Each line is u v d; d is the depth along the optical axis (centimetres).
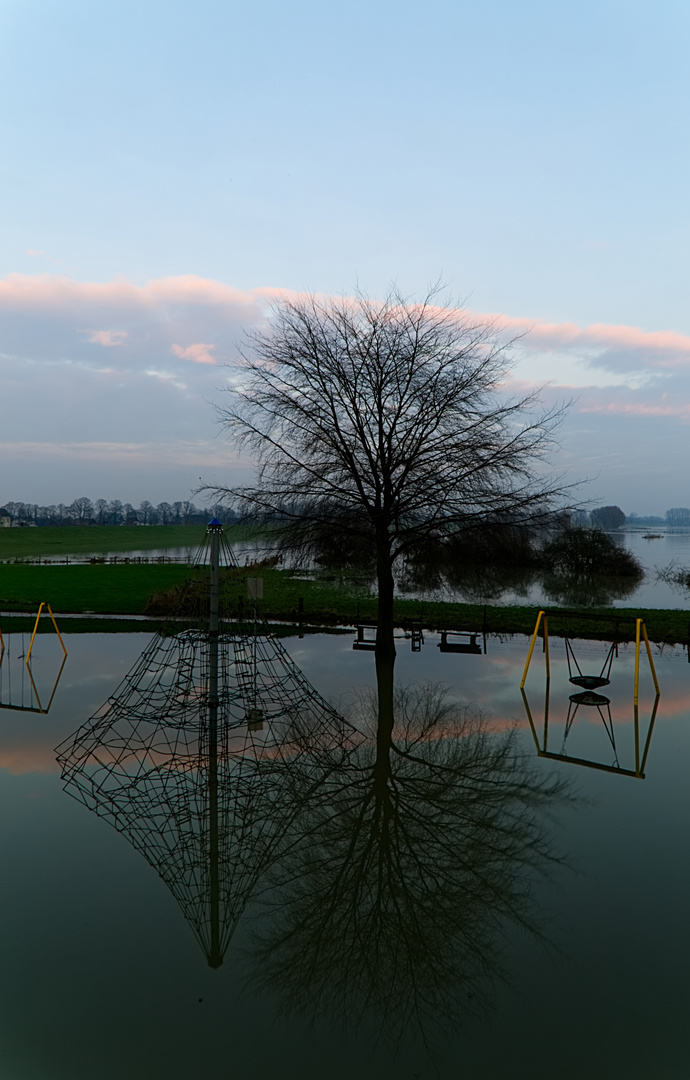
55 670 1706
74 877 740
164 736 1220
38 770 1049
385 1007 538
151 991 554
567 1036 495
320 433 1702
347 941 637
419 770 1067
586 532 4725
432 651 1988
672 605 3206
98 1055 468
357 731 1246
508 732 1245
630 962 588
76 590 3422
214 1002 542
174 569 4934
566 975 570
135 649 1977
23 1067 457
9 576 4294
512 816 895
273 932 652
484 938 631
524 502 1684
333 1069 459
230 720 1296
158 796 963
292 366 1700
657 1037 494
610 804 930
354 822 898
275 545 1833
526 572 4528
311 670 1725
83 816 895
